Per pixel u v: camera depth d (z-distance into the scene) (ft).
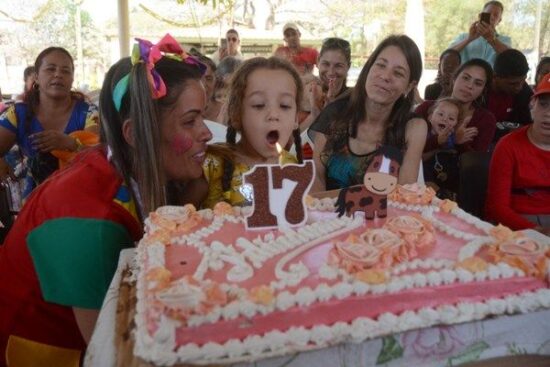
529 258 5.24
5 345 5.62
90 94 21.61
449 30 62.34
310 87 14.07
